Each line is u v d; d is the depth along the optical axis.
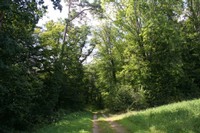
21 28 21.64
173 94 35.97
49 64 33.59
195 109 18.09
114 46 43.00
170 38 34.09
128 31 34.81
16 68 19.91
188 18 42.03
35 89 26.69
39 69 33.31
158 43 34.50
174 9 37.56
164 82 35.62
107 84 50.44
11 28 19.61
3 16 17.61
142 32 33.97
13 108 20.45
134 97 37.81
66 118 31.62
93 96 66.31
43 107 30.28
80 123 24.78
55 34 42.91
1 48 16.66
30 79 25.83
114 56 48.38
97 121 28.83
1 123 20.69
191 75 41.22
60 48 40.22
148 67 34.72
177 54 35.22
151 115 21.16
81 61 55.72
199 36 40.78
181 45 38.09
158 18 34.03
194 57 41.75
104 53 51.41
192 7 40.97
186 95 38.88
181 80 39.38
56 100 33.56
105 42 51.69
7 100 20.12
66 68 45.31
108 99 48.94
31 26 21.22
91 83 64.25
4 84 19.16
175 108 20.53
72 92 45.97
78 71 49.38
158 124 17.23
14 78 19.86
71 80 46.91
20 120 21.75
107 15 35.81
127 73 36.19
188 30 41.94
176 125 15.24
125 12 34.34
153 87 35.34
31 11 18.98
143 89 35.72
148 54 35.00
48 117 30.06
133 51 35.31
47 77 33.97
